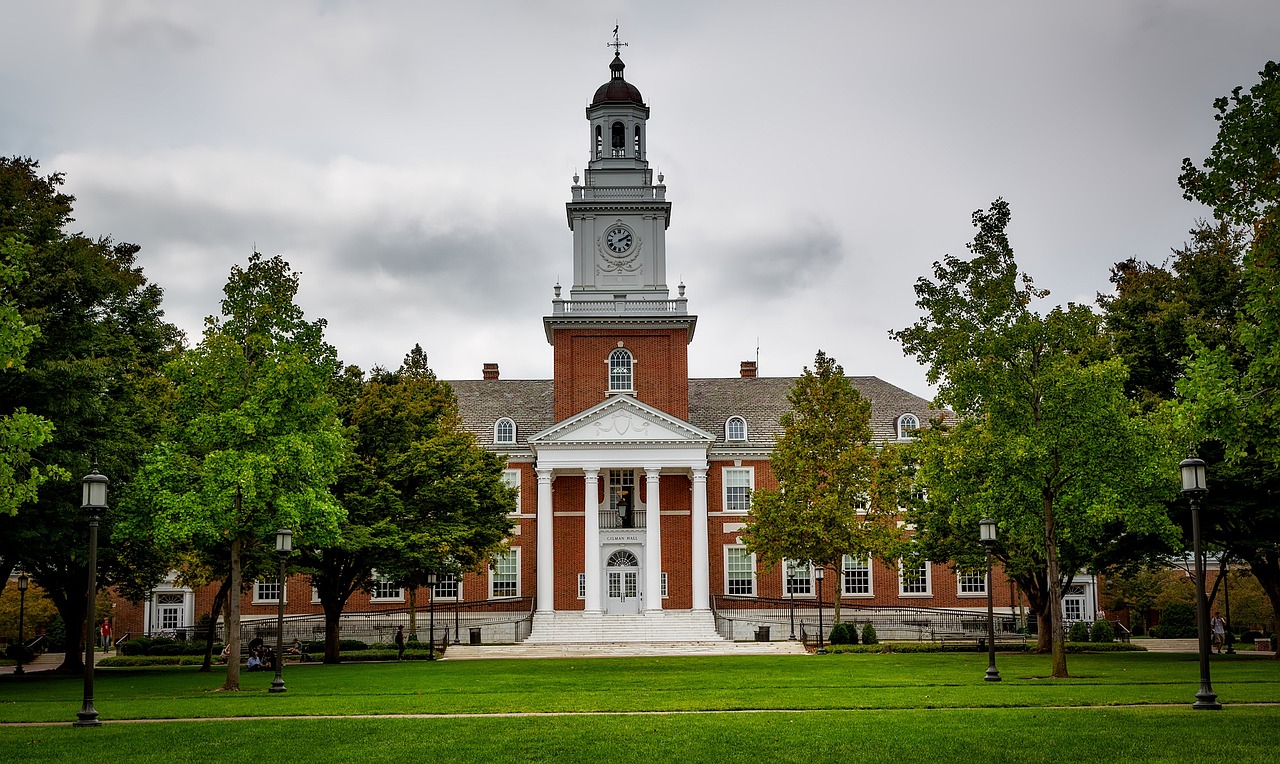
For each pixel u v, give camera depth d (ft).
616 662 147.13
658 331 234.38
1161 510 113.39
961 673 113.70
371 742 63.31
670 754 58.80
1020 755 57.31
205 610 228.43
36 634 217.56
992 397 109.40
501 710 78.89
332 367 112.16
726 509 234.79
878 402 250.78
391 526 151.94
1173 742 59.36
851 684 100.01
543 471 222.48
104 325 127.75
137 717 77.56
